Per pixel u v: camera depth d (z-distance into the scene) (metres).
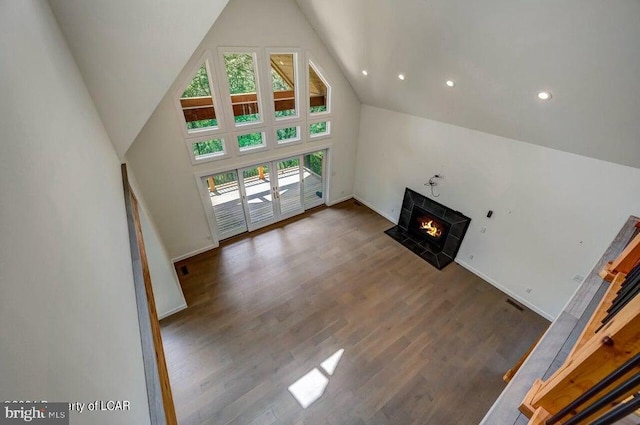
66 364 0.65
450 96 4.03
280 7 4.33
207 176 4.97
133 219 2.36
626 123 2.63
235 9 4.01
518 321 4.21
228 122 4.75
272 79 4.89
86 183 1.40
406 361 3.62
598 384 0.88
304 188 6.55
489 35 2.67
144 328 1.58
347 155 6.79
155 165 4.37
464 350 3.78
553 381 1.14
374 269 5.13
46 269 0.68
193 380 3.34
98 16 2.14
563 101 2.86
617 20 1.89
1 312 0.44
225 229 5.76
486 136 4.28
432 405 3.18
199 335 3.88
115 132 2.93
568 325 1.87
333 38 4.57
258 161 5.41
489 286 4.83
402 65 4.05
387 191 6.46
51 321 0.63
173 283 3.95
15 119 0.72
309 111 5.62
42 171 0.83
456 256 5.34
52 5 1.94
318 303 4.41
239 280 4.80
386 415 3.08
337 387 3.32
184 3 2.43
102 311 1.01
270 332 3.94
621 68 2.19
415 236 6.01
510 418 1.40
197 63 4.05
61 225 0.87
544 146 3.67
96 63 2.36
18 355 0.47
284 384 3.33
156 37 2.48
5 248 0.50
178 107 4.21
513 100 3.31
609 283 2.16
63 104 1.41
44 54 1.32
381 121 5.98
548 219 3.90
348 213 6.88
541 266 4.14
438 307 4.41
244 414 3.05
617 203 3.24
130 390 1.09
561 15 2.10
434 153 5.16
